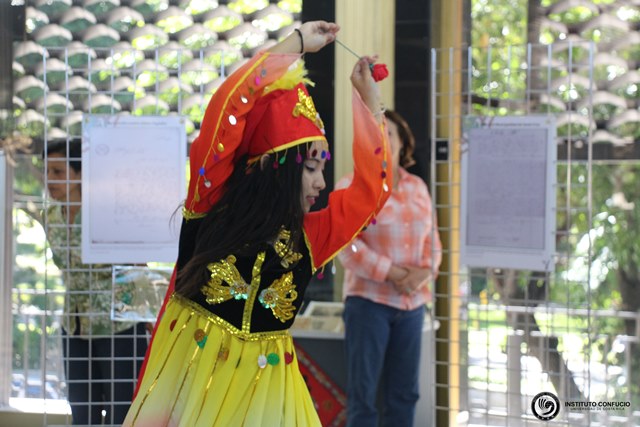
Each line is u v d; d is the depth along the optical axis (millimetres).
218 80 6383
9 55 6438
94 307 5230
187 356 3184
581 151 6168
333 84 6504
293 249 3262
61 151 5227
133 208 4566
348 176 5793
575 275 6109
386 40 6465
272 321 3260
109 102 6340
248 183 3193
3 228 6254
